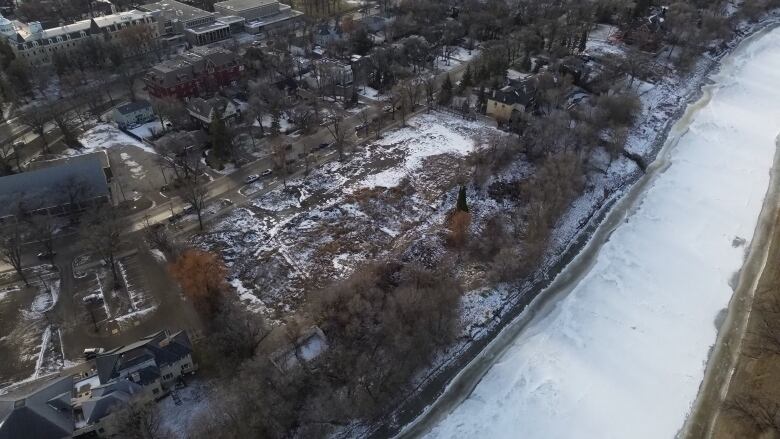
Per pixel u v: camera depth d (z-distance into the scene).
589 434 85.44
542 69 196.62
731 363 98.25
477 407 88.50
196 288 98.44
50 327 98.62
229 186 138.00
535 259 114.44
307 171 142.12
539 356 97.19
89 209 124.50
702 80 199.62
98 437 76.69
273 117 165.75
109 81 191.00
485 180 136.38
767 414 87.25
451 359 96.00
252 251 117.06
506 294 109.31
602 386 92.69
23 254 115.44
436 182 139.38
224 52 187.12
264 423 77.62
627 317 106.06
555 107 160.38
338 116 169.88
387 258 114.50
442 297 97.75
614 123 156.25
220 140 143.25
